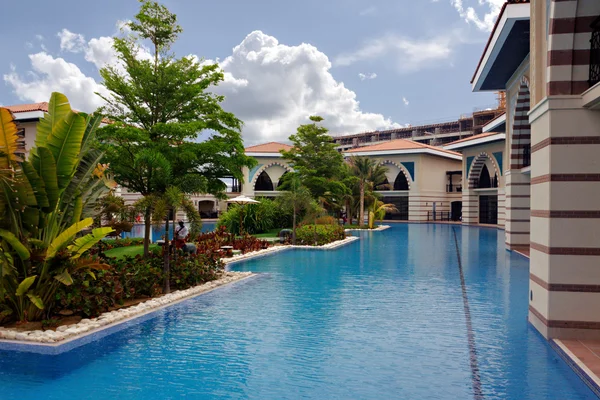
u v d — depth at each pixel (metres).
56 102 8.52
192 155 12.47
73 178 8.73
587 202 7.14
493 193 41.34
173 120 13.49
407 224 46.56
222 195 15.08
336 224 29.64
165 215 10.78
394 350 6.92
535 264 8.05
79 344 7.13
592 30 7.18
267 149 49.50
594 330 7.09
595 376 5.54
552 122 7.27
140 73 12.66
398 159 50.94
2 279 7.64
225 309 9.51
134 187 13.35
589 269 7.12
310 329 8.04
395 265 16.23
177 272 11.46
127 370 6.08
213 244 19.34
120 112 12.96
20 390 5.45
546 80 7.55
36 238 8.03
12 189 7.68
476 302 10.19
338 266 15.95
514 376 5.89
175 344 7.18
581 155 7.18
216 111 13.86
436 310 9.44
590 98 6.82
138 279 10.11
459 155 53.22
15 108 32.47
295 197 22.98
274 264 16.50
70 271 8.23
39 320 8.12
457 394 5.35
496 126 30.47
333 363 6.38
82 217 8.98
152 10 12.95
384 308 9.61
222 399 5.21
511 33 15.23
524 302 10.18
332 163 33.66
